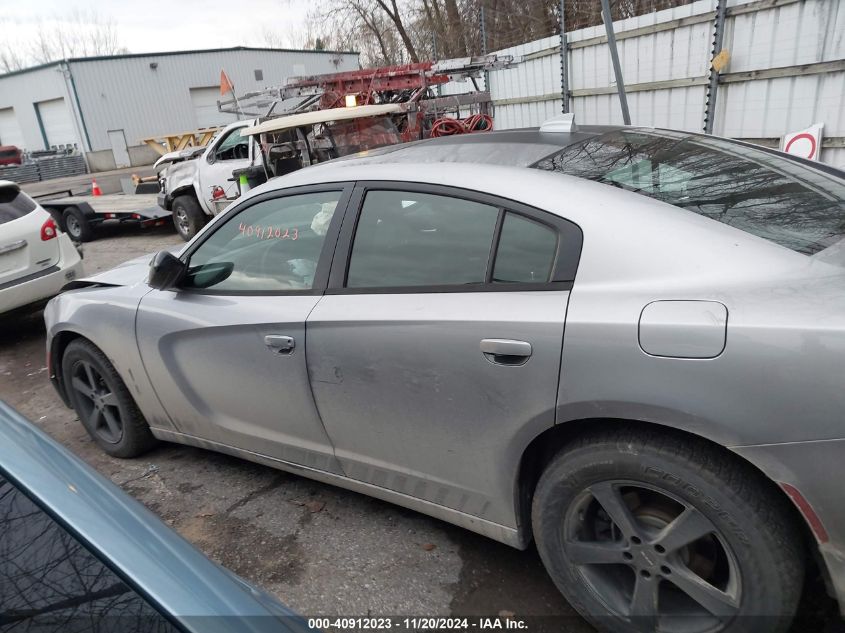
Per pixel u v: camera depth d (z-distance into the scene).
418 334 2.17
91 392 3.64
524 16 12.65
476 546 2.63
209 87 35.38
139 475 3.49
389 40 24.83
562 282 1.94
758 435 1.59
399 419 2.32
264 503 3.10
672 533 1.81
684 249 1.82
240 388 2.81
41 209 6.27
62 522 1.23
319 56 38.12
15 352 6.20
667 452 1.76
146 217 10.71
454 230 2.22
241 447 3.04
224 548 2.80
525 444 2.03
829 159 5.89
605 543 1.99
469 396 2.09
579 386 1.84
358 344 2.33
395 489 2.53
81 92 31.98
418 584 2.46
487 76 11.38
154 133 34.19
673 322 1.70
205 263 3.02
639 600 1.94
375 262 2.39
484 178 2.21
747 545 1.70
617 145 2.46
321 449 2.69
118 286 3.35
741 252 1.79
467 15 15.86
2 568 1.13
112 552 1.21
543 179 2.12
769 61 6.23
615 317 1.78
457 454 2.22
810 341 1.53
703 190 2.10
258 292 2.73
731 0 6.44
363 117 8.41
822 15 5.63
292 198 2.73
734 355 1.61
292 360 2.55
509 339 1.95
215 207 9.77
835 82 5.66
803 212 2.00
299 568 2.62
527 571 2.47
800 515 1.68
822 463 1.54
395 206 2.38
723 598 1.79
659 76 7.62
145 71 33.38
